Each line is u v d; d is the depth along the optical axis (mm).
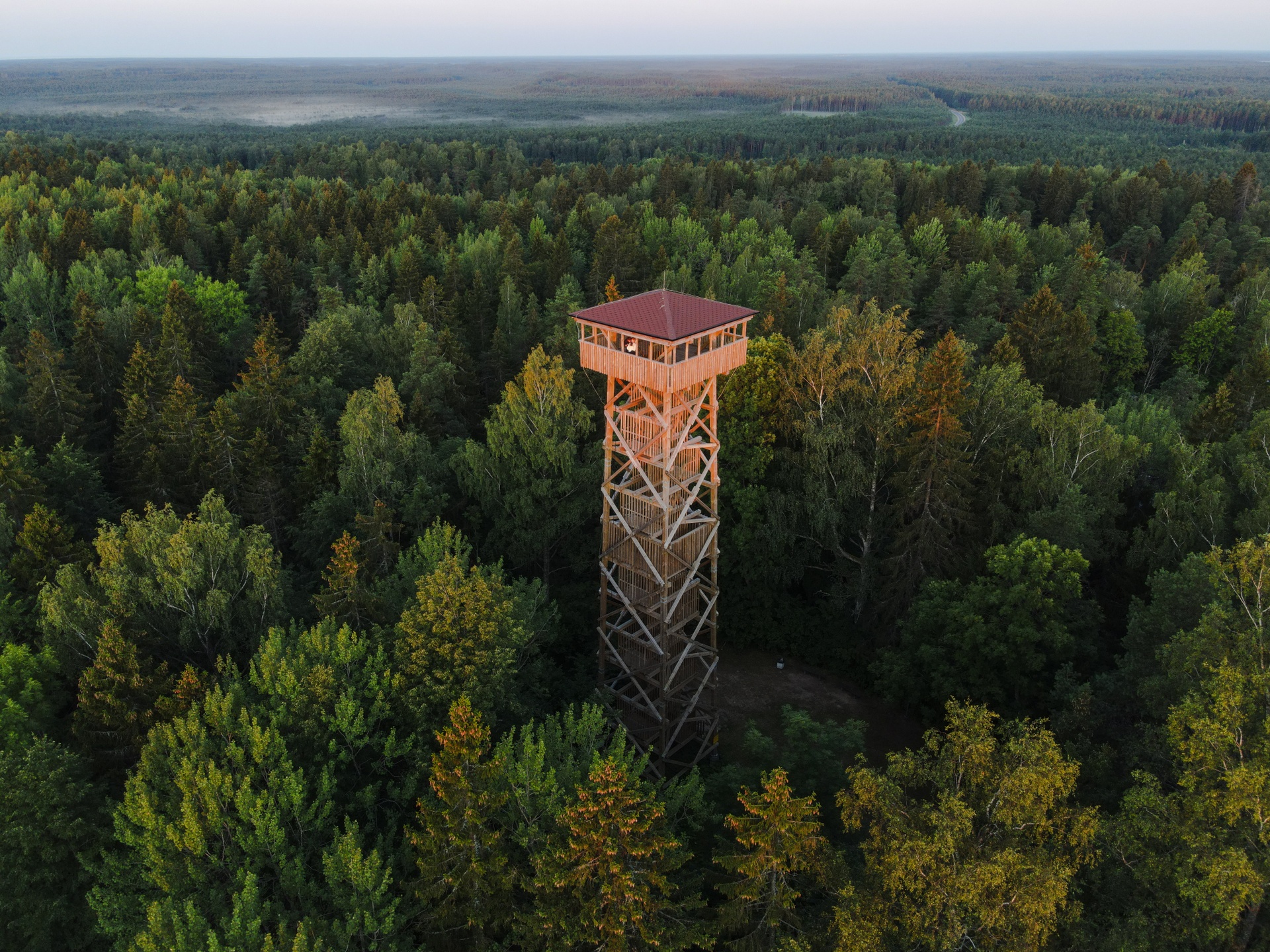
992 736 23594
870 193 125188
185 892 23953
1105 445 44469
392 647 32875
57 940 26422
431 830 23453
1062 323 62625
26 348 61844
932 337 82125
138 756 29750
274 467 48906
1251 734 23516
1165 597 32188
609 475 37031
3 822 25844
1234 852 20484
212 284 77125
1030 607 36938
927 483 42500
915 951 22516
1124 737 31516
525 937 23625
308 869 25859
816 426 45781
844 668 46719
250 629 36219
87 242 86562
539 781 25281
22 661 30812
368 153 167875
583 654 44469
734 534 46406
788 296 72562
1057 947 23281
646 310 33781
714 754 40438
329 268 85000
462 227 110062
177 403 50062
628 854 22734
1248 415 53688
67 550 38531
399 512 46031
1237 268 96875
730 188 136875
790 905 23500
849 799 23688
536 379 44438
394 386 61719
